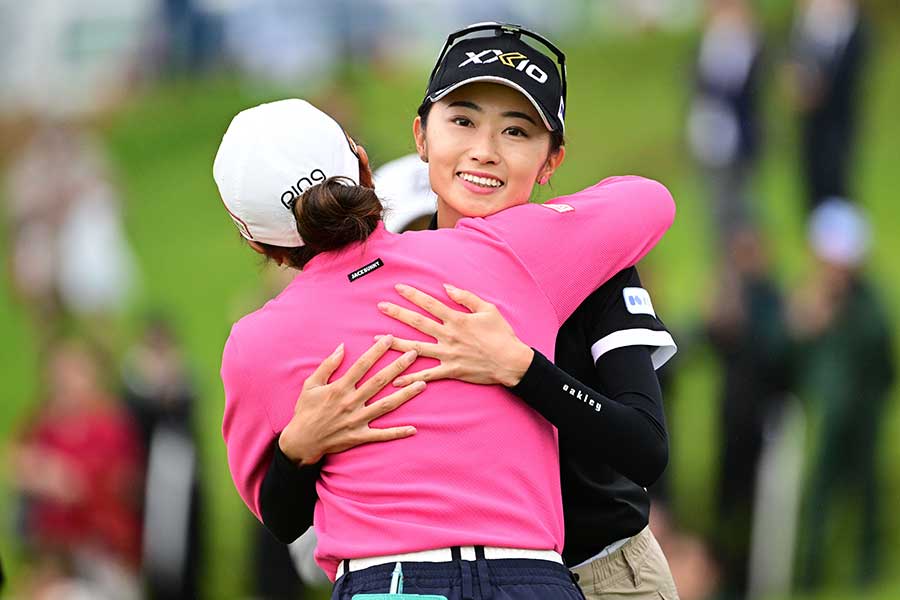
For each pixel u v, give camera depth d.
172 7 28.73
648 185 8.25
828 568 23.67
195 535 25.72
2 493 26.23
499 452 7.32
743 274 24.56
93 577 25.72
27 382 27.06
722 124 25.80
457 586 7.05
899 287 24.55
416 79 27.08
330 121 7.92
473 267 7.61
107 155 28.48
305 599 25.03
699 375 24.03
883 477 23.94
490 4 27.34
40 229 28.42
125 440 26.08
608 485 8.34
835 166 25.22
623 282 8.03
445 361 7.37
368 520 7.27
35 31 29.42
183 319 27.11
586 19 26.88
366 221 7.63
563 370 7.93
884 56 25.55
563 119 8.13
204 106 28.44
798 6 25.61
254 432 7.82
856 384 24.00
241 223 7.91
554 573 7.26
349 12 27.50
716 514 23.64
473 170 7.95
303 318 7.59
